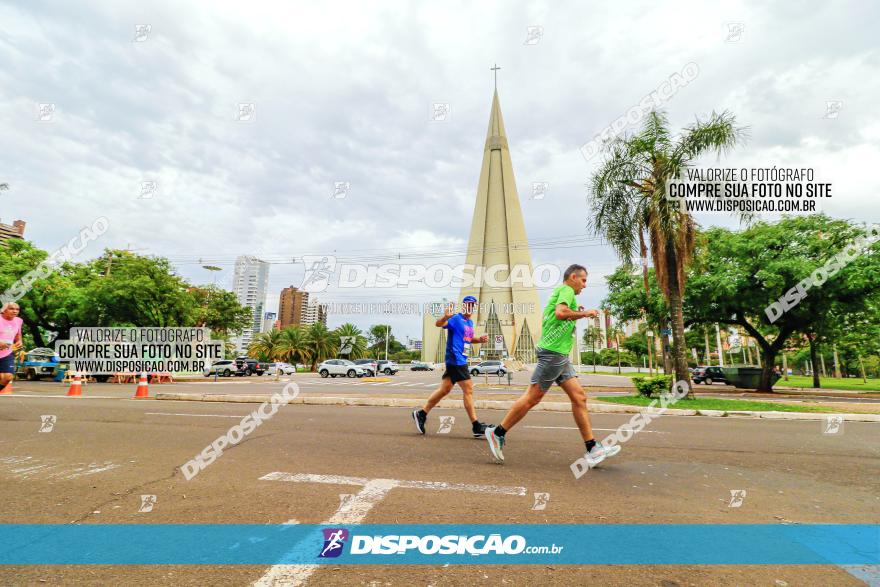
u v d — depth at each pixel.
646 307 21.64
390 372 40.78
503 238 86.50
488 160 90.00
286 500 3.12
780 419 8.70
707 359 48.47
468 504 3.07
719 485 3.68
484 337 5.91
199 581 2.04
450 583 2.05
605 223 13.78
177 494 3.24
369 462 4.25
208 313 37.44
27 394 12.12
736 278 18.28
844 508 3.15
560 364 4.21
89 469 3.93
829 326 19.66
